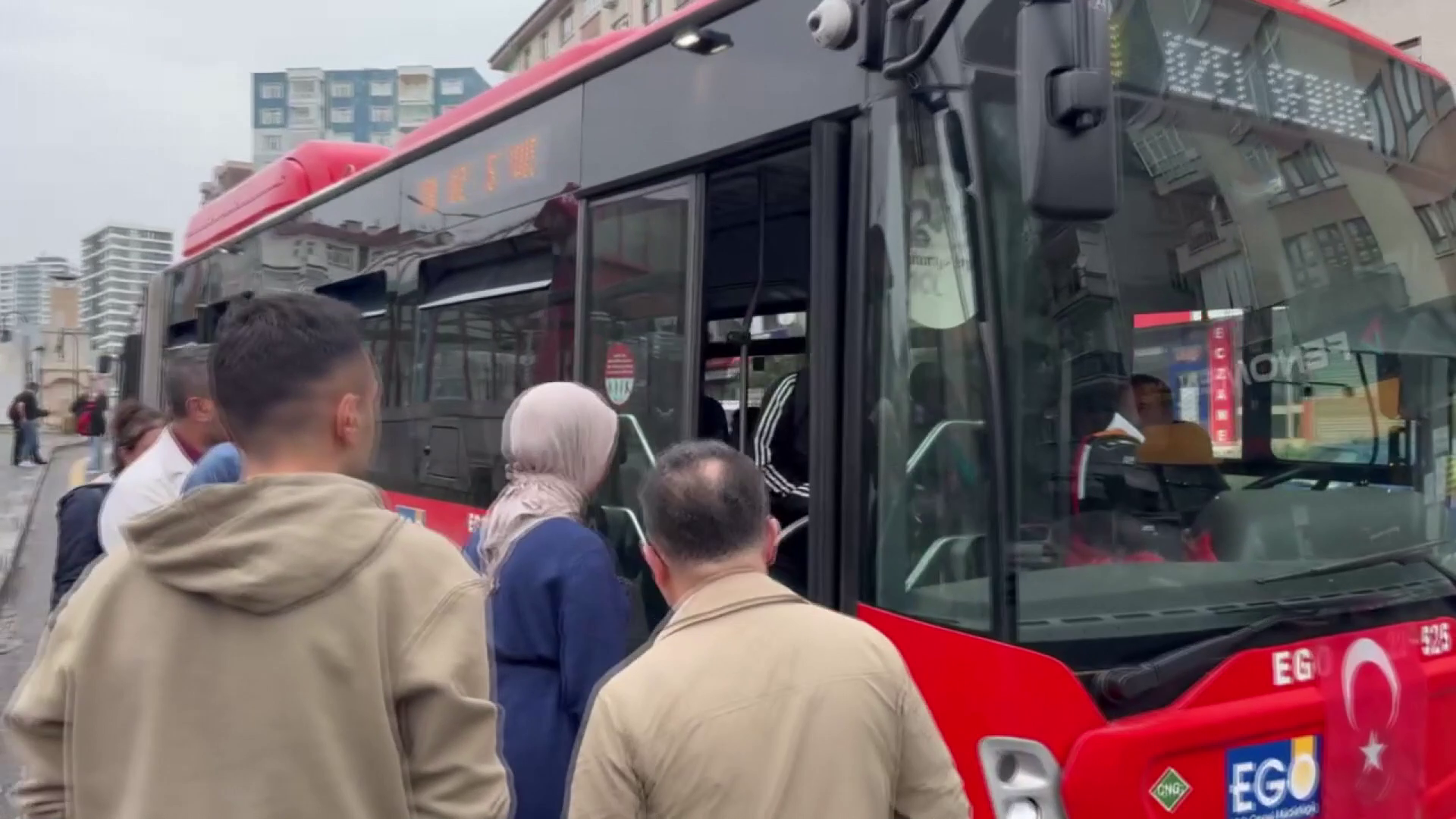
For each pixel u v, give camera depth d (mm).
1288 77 3379
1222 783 2725
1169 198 3064
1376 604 3062
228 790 1481
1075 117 2449
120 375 13523
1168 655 2729
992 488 2664
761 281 4348
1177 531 2953
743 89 3479
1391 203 3578
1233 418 3131
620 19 43562
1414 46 15195
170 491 4020
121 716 1516
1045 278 2791
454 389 5121
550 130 4496
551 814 2562
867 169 2996
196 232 10078
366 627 1558
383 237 5949
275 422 1672
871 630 2029
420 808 1557
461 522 4977
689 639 1957
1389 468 3451
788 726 1863
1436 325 3643
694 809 1837
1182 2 3172
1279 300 3271
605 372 4047
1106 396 2863
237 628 1528
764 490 2111
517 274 4680
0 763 6164
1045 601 2688
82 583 1628
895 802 1989
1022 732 2607
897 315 2879
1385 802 2973
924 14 2861
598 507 4047
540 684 2627
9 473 25797
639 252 3926
